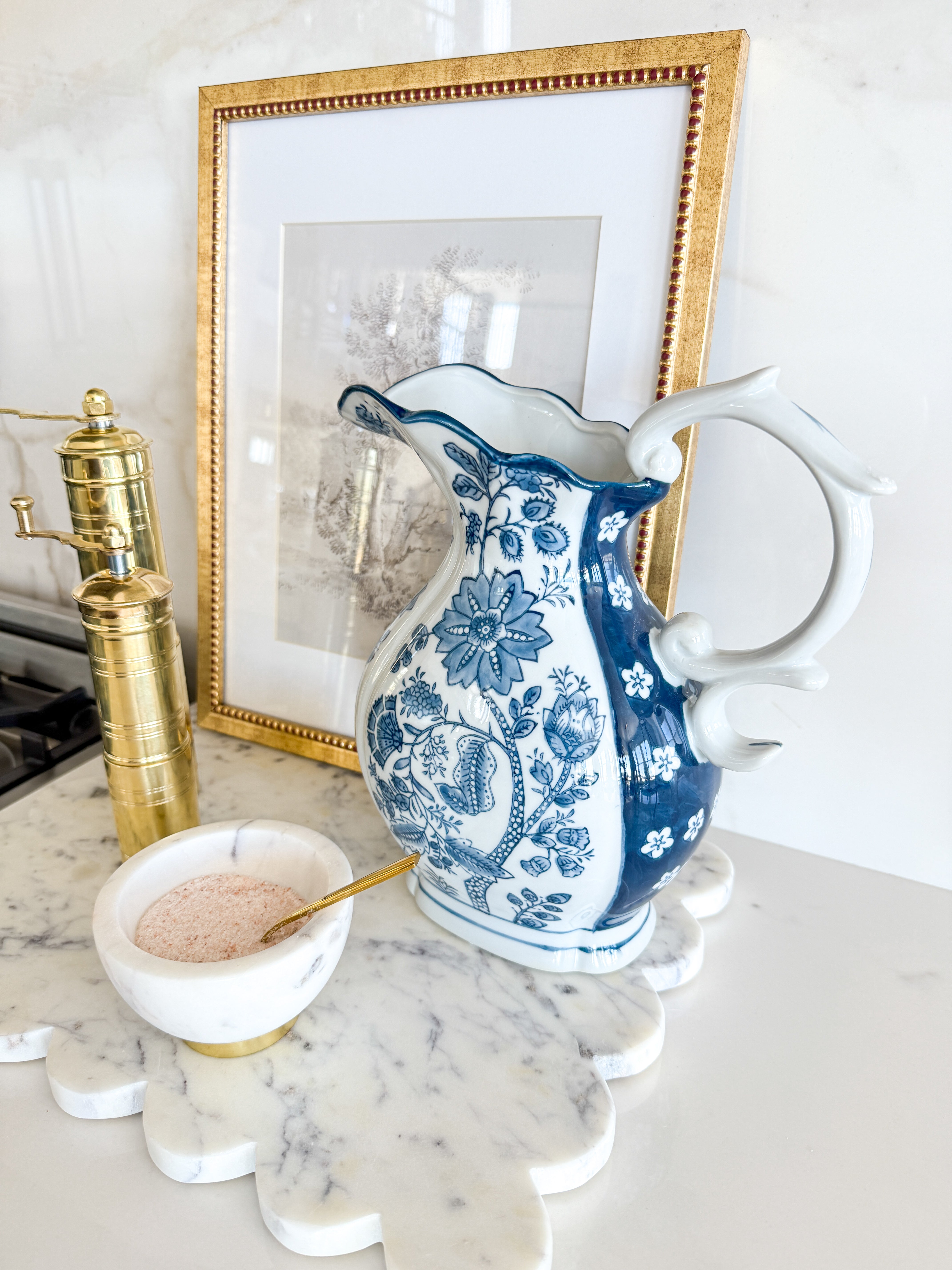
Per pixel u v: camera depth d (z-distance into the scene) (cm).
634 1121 40
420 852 46
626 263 50
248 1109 38
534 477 38
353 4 57
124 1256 33
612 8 50
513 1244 33
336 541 65
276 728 70
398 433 42
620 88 48
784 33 46
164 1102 38
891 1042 44
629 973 47
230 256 63
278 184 60
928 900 55
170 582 50
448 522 60
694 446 50
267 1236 34
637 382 52
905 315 47
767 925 53
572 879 42
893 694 54
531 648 40
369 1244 34
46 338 78
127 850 53
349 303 60
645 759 40
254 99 58
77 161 71
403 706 44
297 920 40
